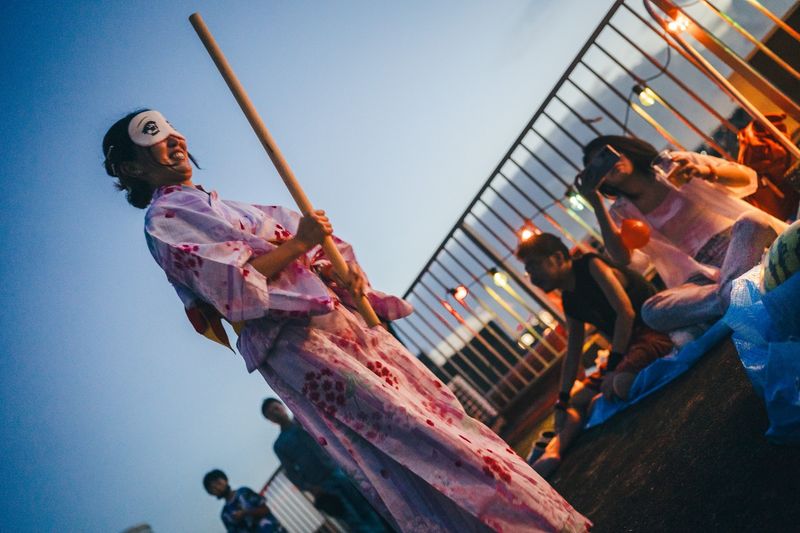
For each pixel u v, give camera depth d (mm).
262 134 1563
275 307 1486
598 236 4770
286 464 4180
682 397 2521
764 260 1666
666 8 3037
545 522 1424
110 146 1719
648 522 1686
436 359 6324
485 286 5766
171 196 1626
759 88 3006
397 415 1438
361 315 1727
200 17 1603
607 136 3195
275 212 1853
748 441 1674
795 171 3219
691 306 2932
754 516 1329
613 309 3463
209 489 5238
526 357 5871
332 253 1606
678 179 2930
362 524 3914
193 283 1506
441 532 1416
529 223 5105
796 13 3609
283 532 5180
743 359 1773
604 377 3391
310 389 1513
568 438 3566
